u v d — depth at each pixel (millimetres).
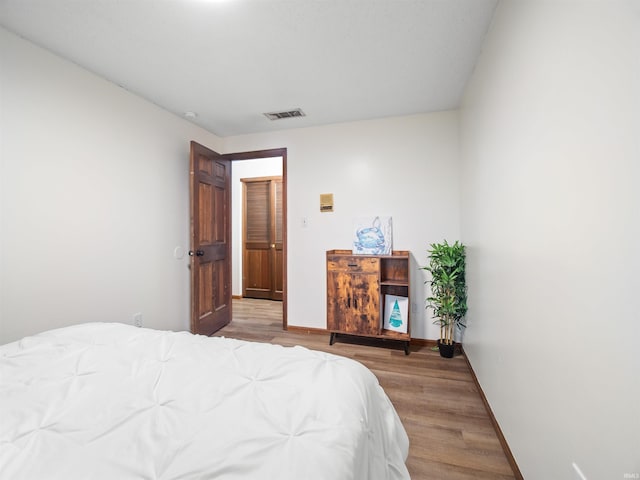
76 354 1068
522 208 1178
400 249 2900
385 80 2189
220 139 3479
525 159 1139
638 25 578
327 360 1106
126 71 2029
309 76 2125
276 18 1525
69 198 1872
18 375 933
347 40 1719
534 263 1076
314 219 3172
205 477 569
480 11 1491
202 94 2391
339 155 3080
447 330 2553
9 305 1574
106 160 2117
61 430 706
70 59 1875
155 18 1519
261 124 3080
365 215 3002
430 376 2203
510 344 1340
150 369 1002
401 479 951
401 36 1686
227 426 721
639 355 589
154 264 2531
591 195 740
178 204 2809
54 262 1785
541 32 992
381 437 961
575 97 804
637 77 585
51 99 1777
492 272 1617
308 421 744
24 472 585
